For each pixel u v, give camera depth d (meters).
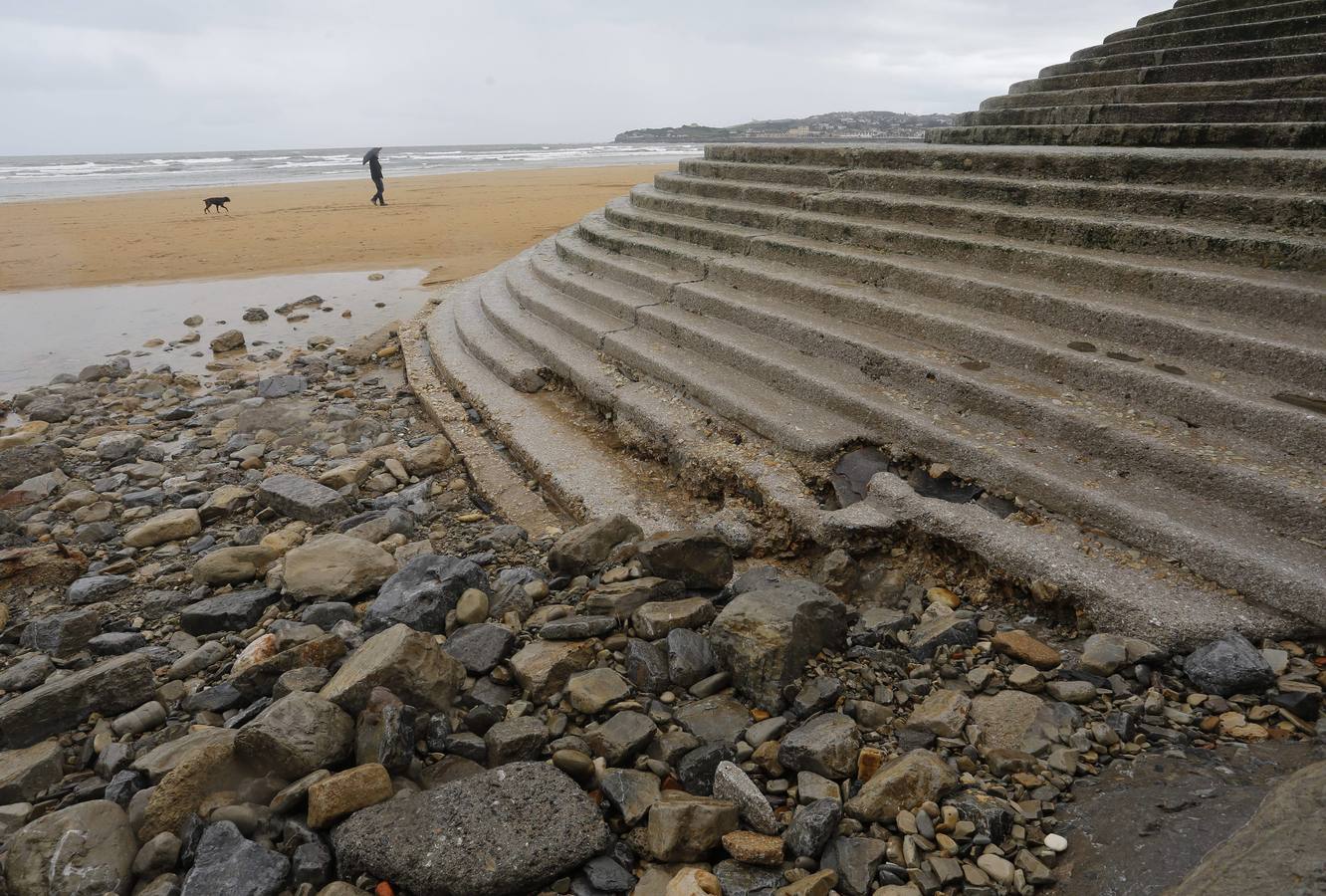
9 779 2.94
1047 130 7.46
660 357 6.38
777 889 2.28
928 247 6.18
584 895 2.36
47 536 5.29
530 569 4.26
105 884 2.44
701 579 3.99
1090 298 4.96
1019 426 4.47
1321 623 2.97
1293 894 1.65
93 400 7.98
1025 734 2.80
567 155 86.44
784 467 4.83
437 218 19.89
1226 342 4.23
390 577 4.14
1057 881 2.23
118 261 15.43
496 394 7.13
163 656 3.84
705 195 8.98
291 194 28.41
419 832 2.43
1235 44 8.03
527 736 2.92
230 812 2.64
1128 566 3.47
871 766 2.69
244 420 7.29
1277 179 5.01
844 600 3.96
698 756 2.81
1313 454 3.62
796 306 6.39
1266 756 2.56
